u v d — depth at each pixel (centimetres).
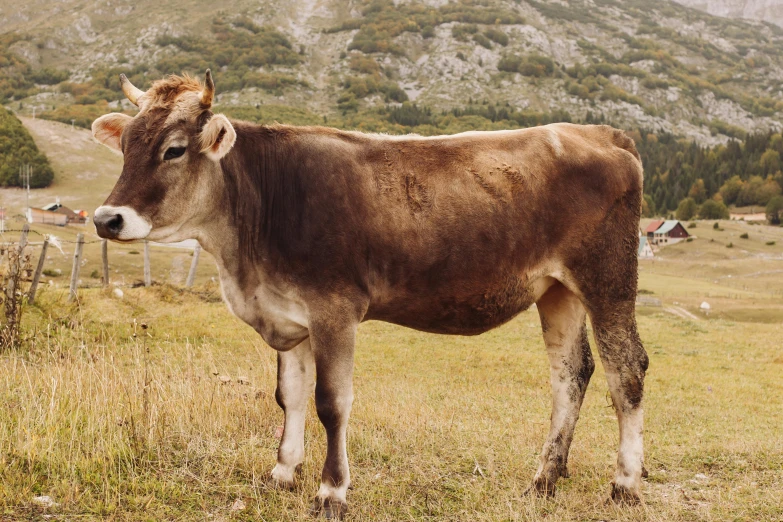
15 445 547
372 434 707
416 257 530
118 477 528
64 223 8831
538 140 580
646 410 1039
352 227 513
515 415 903
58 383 675
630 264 590
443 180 544
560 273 578
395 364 1315
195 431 635
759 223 15650
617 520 529
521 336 1803
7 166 12062
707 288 6147
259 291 527
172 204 494
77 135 15188
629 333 585
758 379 1460
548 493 576
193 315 1577
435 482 589
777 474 632
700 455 703
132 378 714
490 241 544
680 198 19375
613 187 584
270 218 516
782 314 3825
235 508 501
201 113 501
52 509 473
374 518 509
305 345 568
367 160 539
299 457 566
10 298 1006
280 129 542
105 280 1966
